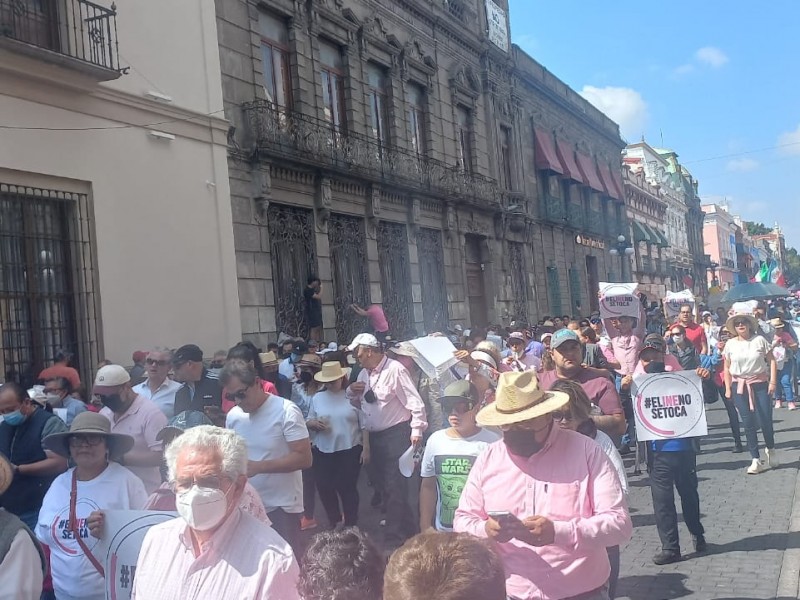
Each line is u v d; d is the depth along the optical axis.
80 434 4.16
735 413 10.75
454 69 23.23
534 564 3.30
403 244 19.30
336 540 2.57
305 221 15.61
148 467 5.24
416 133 21.03
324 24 16.83
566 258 32.69
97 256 10.45
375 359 7.60
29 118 9.70
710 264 75.25
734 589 5.53
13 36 9.43
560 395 3.37
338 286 16.56
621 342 10.01
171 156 11.94
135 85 11.38
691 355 10.88
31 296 9.65
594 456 3.36
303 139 15.20
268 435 5.04
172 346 11.55
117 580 3.69
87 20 10.38
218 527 2.92
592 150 37.84
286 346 12.23
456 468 4.43
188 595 2.83
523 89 29.28
